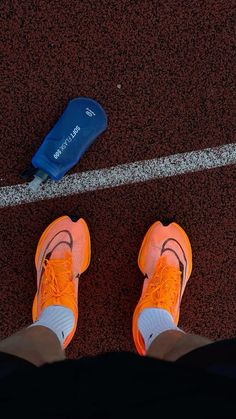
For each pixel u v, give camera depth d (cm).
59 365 109
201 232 176
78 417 96
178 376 106
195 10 172
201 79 173
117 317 177
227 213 176
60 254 173
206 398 101
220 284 177
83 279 177
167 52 172
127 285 177
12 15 170
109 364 109
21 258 175
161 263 172
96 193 175
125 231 176
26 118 172
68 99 172
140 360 111
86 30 171
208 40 173
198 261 178
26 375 110
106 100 172
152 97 173
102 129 170
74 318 167
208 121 174
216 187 175
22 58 171
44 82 172
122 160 174
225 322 178
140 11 171
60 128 168
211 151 174
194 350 128
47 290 168
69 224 173
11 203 174
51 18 171
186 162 174
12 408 100
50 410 98
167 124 173
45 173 167
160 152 174
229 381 107
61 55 171
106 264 177
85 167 174
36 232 175
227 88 173
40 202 174
